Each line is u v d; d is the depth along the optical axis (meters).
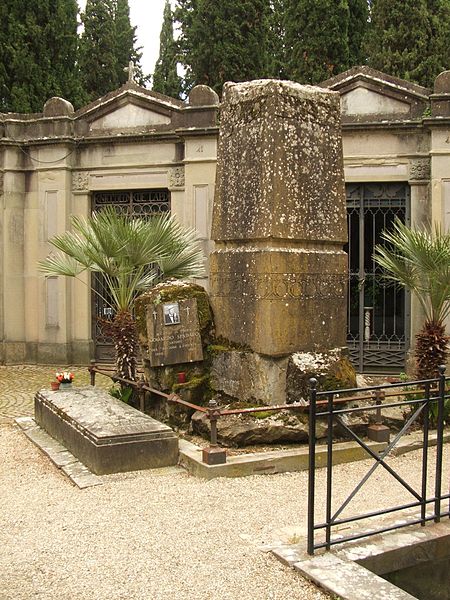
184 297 7.66
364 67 12.28
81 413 6.97
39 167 13.88
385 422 7.07
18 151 14.00
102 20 24.45
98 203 14.06
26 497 5.50
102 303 14.20
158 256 8.61
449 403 7.57
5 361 14.05
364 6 19.95
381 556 4.21
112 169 13.70
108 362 14.12
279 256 6.91
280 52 23.77
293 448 6.54
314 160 7.27
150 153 13.49
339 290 7.38
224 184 7.65
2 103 17.47
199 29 19.55
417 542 4.36
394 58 18.20
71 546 4.41
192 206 13.00
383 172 12.33
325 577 3.83
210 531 4.65
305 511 5.07
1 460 6.71
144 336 7.80
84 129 13.84
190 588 3.80
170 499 5.36
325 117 7.43
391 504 5.24
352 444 6.62
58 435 7.26
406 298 12.41
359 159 12.38
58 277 13.80
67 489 5.70
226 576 3.94
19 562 4.17
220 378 7.45
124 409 7.12
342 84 12.34
